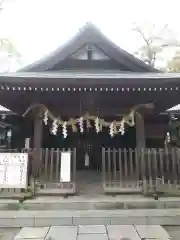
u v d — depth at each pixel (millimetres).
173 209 5922
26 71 8141
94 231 5074
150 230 5137
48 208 5914
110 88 7438
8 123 14312
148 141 13680
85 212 5688
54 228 5277
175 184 6730
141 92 7801
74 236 4824
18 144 14344
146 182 6691
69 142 13508
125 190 6828
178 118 12766
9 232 5363
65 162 6629
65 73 8008
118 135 13617
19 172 6273
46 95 8094
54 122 8602
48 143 13180
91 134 13688
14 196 6176
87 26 8352
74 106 8711
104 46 8438
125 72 8562
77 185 8477
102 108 8758
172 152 7031
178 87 7336
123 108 8758
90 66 8625
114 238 4688
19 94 7930
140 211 5754
